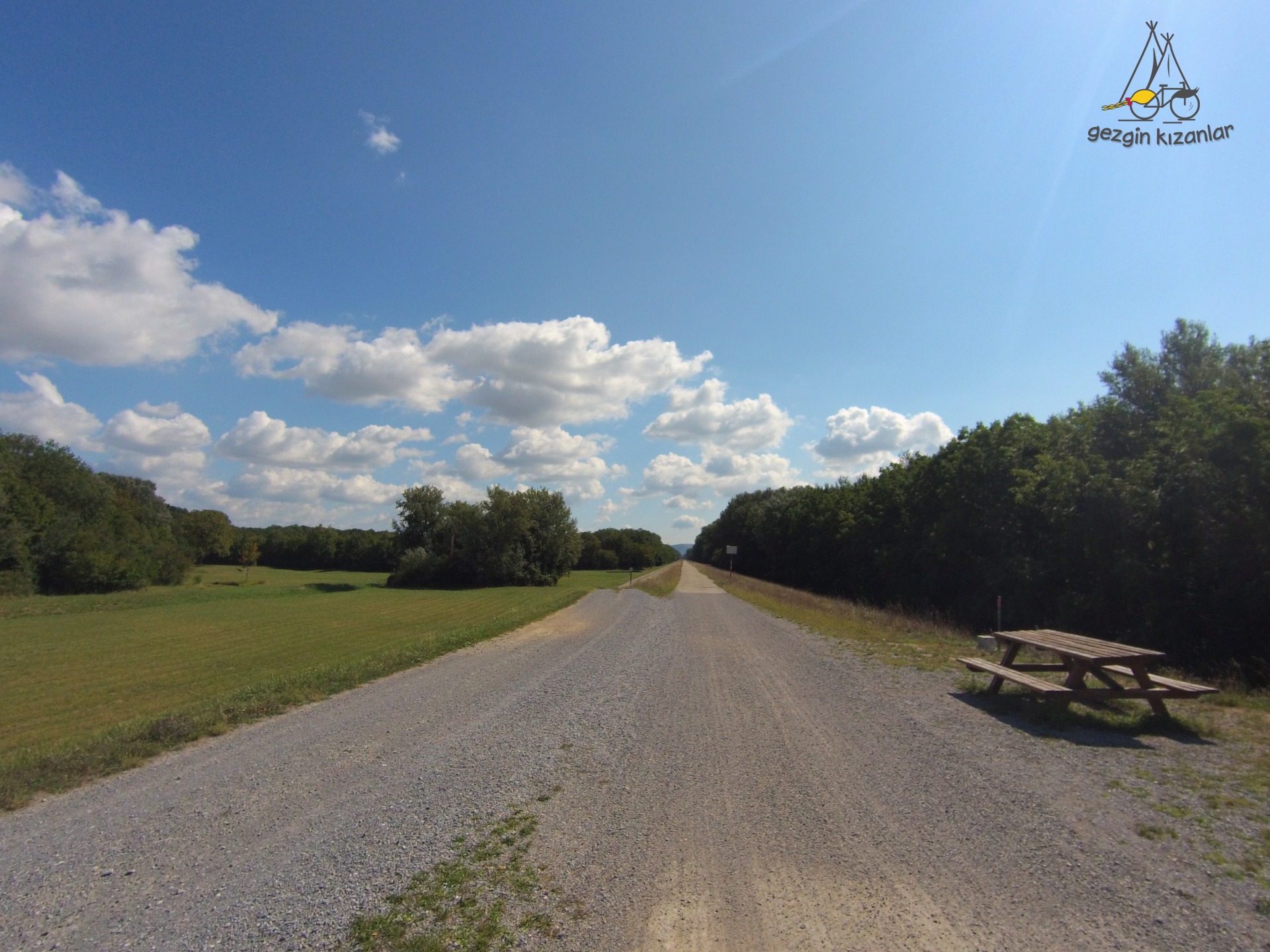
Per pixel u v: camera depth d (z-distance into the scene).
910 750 6.38
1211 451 13.11
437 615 29.33
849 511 42.09
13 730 10.55
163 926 3.69
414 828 4.91
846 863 4.12
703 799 5.31
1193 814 4.62
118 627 26.64
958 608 23.59
